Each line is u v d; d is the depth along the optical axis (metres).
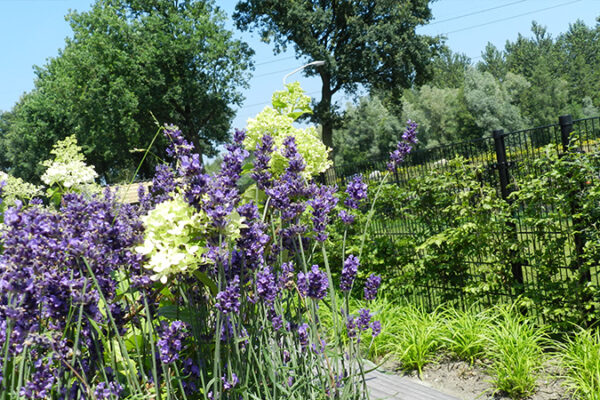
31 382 1.48
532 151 4.91
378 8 28.75
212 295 2.12
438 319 5.17
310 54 28.41
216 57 28.56
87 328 1.72
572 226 4.51
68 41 33.28
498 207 5.15
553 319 4.55
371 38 27.94
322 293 2.02
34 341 1.45
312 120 30.59
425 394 3.86
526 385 3.73
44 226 1.70
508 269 5.09
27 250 1.49
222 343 2.07
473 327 4.56
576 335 3.99
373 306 5.31
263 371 2.04
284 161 3.15
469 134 60.44
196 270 1.96
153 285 2.04
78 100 28.22
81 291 1.62
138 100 27.45
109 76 27.27
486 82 62.28
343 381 2.15
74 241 1.61
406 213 6.00
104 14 27.80
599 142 4.39
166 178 2.42
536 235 4.97
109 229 1.81
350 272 2.15
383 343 4.77
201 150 33.25
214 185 1.95
